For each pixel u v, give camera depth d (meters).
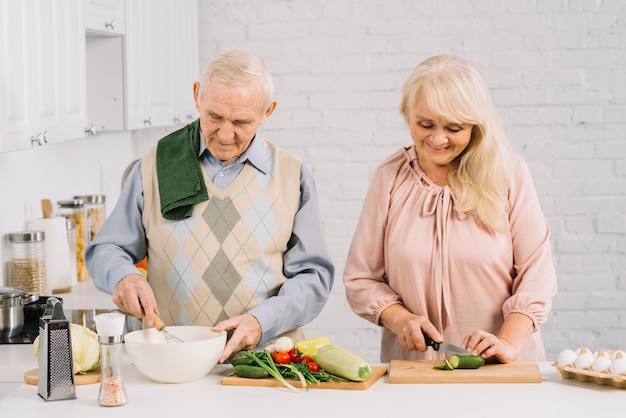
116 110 3.62
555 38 4.60
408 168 2.53
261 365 2.13
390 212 2.52
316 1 4.67
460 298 2.47
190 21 4.51
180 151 2.45
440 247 2.45
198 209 2.42
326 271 2.49
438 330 2.49
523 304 2.36
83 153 4.11
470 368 2.20
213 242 2.41
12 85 2.49
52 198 3.73
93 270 2.41
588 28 4.59
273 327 2.32
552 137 4.64
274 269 2.45
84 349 2.17
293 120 4.73
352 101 4.70
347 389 2.09
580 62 4.61
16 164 3.38
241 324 2.24
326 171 4.73
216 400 2.01
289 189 2.46
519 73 4.62
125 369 2.28
